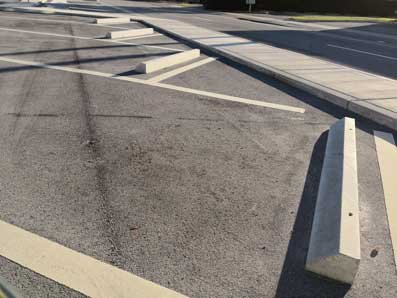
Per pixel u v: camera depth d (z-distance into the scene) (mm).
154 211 3090
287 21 24938
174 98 6156
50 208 3057
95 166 3783
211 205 3211
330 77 7570
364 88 6773
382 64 10523
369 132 5078
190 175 3701
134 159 3977
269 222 3014
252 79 7773
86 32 13648
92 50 10094
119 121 5020
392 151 4488
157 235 2795
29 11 19750
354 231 2580
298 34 17328
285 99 6430
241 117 5406
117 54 9711
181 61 9078
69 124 4820
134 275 2396
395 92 6562
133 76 7461
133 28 15711
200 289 2318
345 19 28953
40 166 3723
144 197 3285
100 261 2500
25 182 3422
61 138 4395
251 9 35938
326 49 12906
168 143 4410
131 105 5691
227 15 29125
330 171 3596
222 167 3891
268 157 4156
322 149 4402
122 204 3164
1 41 10586
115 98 5988
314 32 18906
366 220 3104
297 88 7160
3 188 3307
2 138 4289
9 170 3617
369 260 2643
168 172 3738
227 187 3512
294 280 2430
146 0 56438
